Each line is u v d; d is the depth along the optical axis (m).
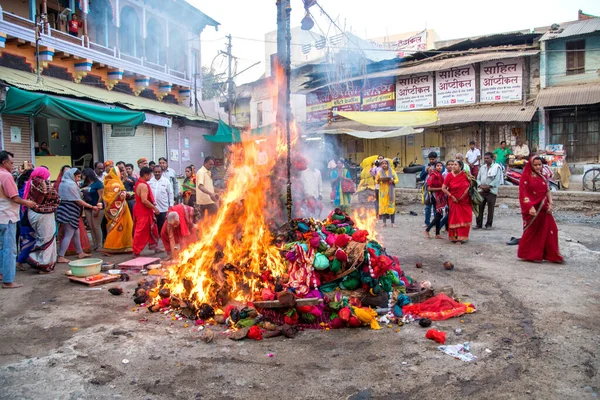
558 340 4.09
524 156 16.66
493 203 10.77
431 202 10.10
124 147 16.55
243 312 4.63
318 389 3.29
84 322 4.73
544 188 7.16
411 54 21.41
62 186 7.79
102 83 16.02
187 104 21.44
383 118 18.45
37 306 5.29
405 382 3.37
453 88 20.44
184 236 7.51
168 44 19.11
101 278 6.34
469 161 16.89
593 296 5.40
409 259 7.68
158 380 3.45
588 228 10.54
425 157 21.11
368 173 12.99
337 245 5.09
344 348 4.02
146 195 8.15
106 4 16.00
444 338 4.09
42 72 13.54
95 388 3.32
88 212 9.02
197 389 3.31
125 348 4.04
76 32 14.73
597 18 19.27
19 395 3.21
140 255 8.50
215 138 20.17
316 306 4.60
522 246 7.40
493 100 19.53
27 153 12.40
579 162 18.48
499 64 19.31
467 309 4.90
